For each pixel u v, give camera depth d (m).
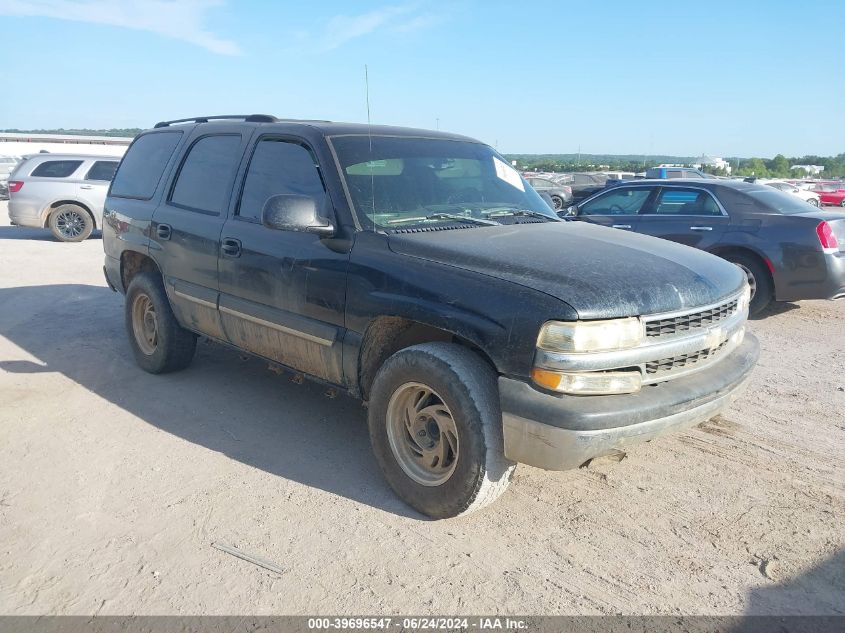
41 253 12.92
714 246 8.21
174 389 5.41
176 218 5.15
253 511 3.64
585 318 3.04
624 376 3.14
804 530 3.49
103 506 3.68
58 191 14.55
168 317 5.40
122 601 2.94
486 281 3.31
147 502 3.72
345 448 4.40
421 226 4.02
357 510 3.65
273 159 4.55
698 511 3.68
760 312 8.44
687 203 8.62
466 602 2.93
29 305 8.32
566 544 3.36
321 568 3.16
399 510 3.66
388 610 2.88
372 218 3.96
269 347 4.45
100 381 5.59
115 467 4.11
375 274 3.70
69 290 9.29
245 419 4.84
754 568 3.18
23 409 5.00
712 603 2.94
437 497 3.47
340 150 4.22
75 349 6.46
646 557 3.26
